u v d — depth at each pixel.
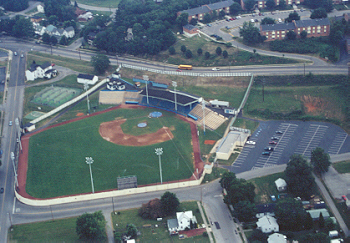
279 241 199.75
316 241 196.25
